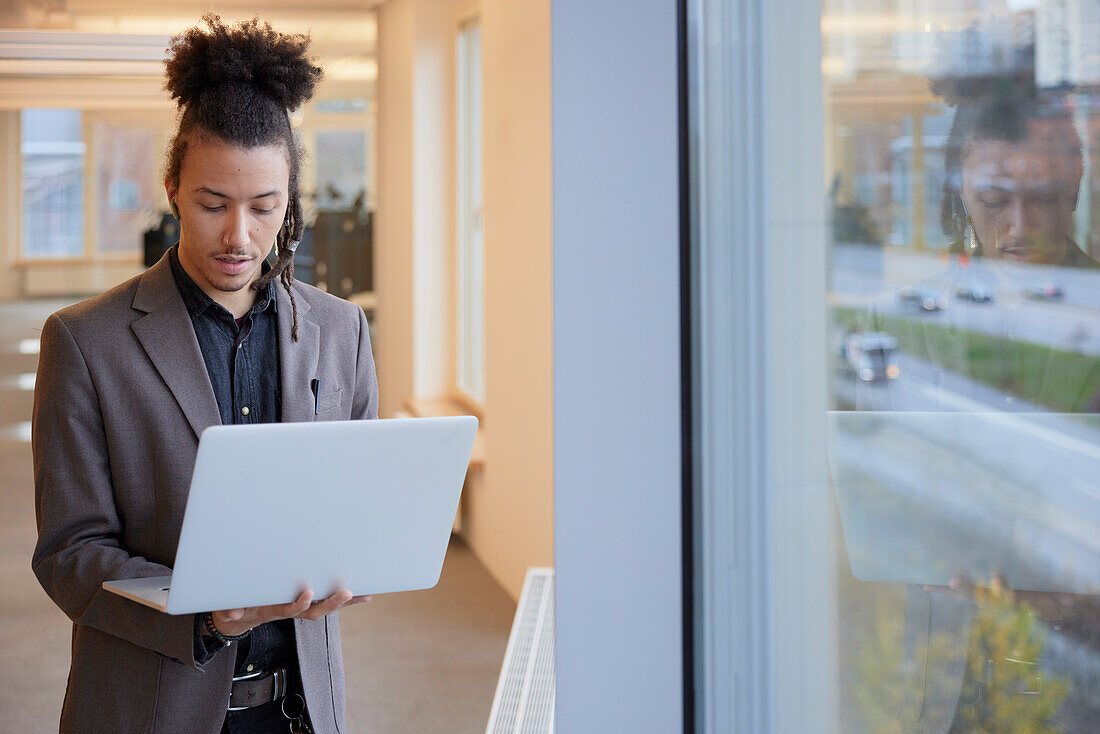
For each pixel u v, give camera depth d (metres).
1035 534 0.79
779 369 0.81
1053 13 0.76
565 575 0.81
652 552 0.81
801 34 0.78
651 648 0.82
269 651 1.16
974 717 0.81
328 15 4.00
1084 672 0.79
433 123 4.16
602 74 0.78
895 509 0.81
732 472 0.81
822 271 0.80
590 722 0.82
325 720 1.19
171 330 1.13
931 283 0.79
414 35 4.07
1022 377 0.78
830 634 0.82
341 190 4.11
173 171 1.13
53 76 3.48
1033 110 0.77
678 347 0.80
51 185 3.51
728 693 0.82
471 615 3.38
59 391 1.09
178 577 0.87
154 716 1.08
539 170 3.13
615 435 0.80
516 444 3.45
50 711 2.62
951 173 0.78
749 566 0.82
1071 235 0.77
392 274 4.18
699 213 0.79
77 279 3.57
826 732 0.83
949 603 0.81
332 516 0.91
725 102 0.79
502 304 3.55
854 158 0.79
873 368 0.80
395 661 3.04
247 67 1.10
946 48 0.77
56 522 1.09
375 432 0.90
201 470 0.83
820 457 0.81
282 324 1.22
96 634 1.12
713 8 0.78
